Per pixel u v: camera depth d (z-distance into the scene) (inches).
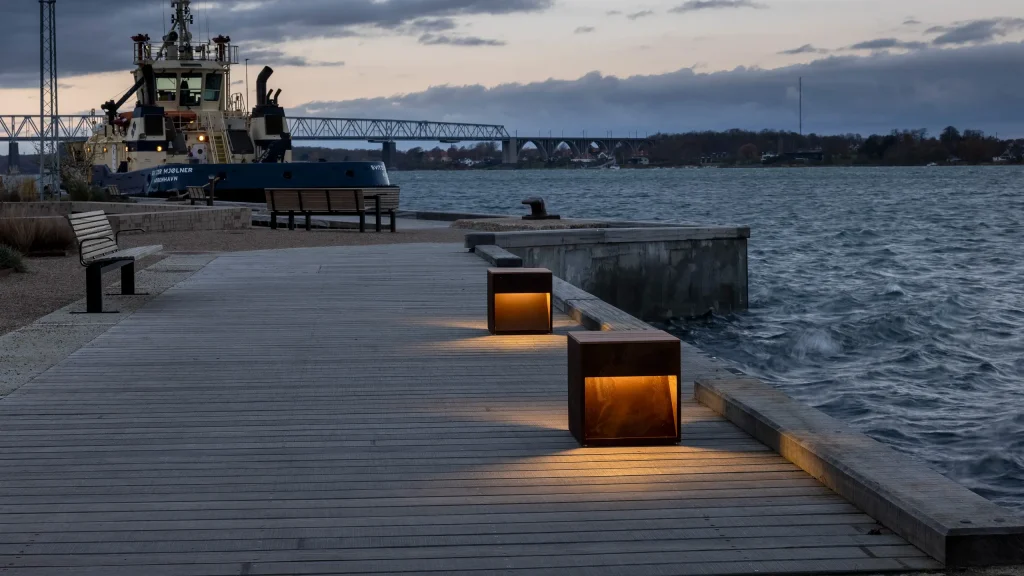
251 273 592.4
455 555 162.1
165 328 398.0
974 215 2285.9
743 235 779.4
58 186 1582.2
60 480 202.8
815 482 197.9
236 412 261.7
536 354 343.0
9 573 155.3
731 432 236.7
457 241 839.1
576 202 3469.5
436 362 329.1
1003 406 459.8
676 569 155.9
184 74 1667.1
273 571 155.9
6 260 626.2
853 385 512.4
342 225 1093.8
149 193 1557.6
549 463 213.6
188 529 174.4
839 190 4473.4
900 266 1172.5
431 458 218.4
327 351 348.8
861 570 154.6
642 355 224.4
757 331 701.9
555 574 154.4
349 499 190.5
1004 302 833.5
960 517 159.9
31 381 299.9
